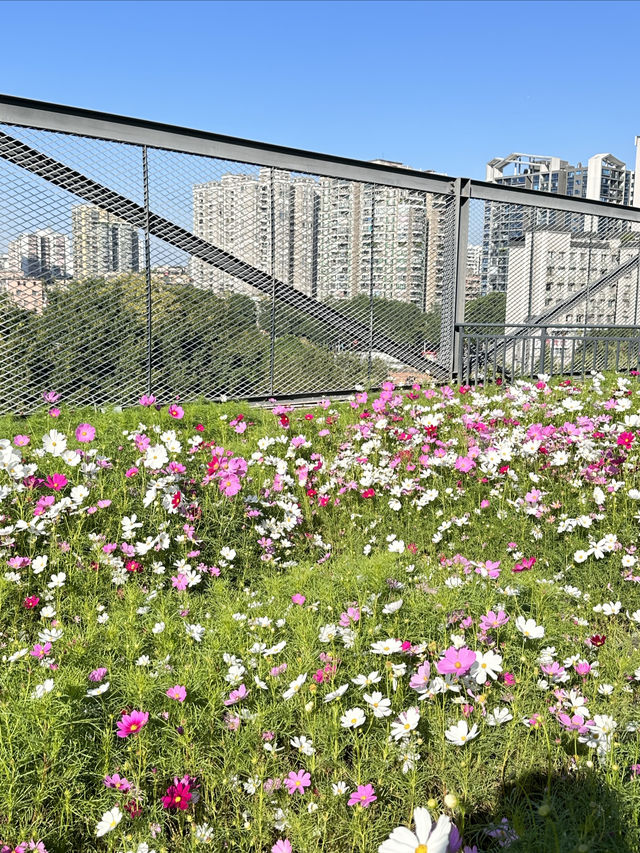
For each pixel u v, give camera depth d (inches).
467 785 80.7
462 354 406.0
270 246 347.6
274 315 349.4
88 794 80.4
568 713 90.3
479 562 142.6
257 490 181.3
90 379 300.4
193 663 102.0
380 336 392.5
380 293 390.0
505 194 437.1
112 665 100.3
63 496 161.9
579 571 144.3
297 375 364.8
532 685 96.4
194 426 268.1
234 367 341.4
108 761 81.6
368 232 382.3
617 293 528.7
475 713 88.7
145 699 90.5
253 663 100.9
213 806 79.6
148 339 310.3
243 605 124.3
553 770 83.5
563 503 171.5
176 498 152.7
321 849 75.1
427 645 100.2
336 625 110.3
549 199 464.4
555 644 108.5
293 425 264.4
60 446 162.2
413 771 79.3
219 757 86.8
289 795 80.8
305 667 99.9
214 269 331.6
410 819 78.3
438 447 221.1
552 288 483.2
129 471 164.1
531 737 88.4
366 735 87.7
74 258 293.3
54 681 91.3
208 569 144.6
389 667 92.7
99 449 191.0
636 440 200.5
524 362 384.2
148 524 155.4
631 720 92.4
